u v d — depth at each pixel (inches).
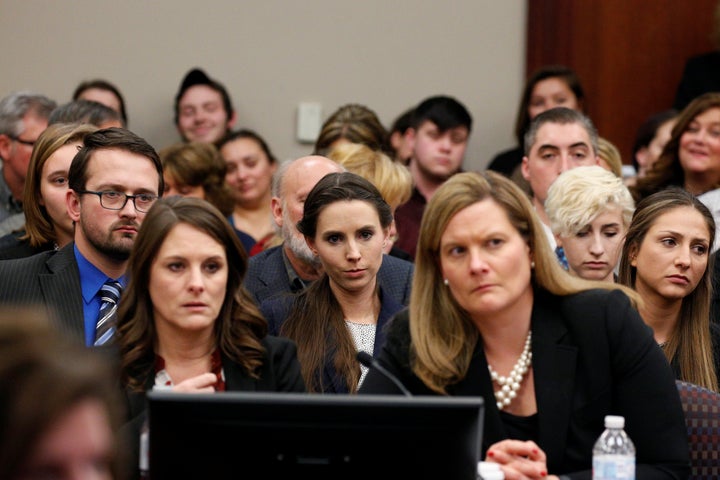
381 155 289.6
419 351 174.9
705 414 189.8
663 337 231.3
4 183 335.9
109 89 386.0
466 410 137.9
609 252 242.5
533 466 162.9
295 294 234.2
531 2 410.0
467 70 411.8
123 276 222.4
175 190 346.6
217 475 138.0
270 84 413.4
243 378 179.9
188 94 398.3
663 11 414.0
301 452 138.2
